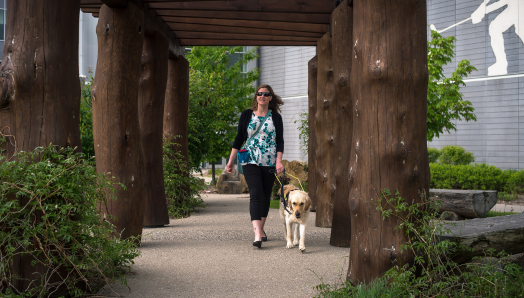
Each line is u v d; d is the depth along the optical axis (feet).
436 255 8.79
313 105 27.37
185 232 19.08
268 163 16.47
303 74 75.10
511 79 50.42
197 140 34.58
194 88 38.01
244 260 13.71
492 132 52.13
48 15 9.16
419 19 9.25
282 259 13.88
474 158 53.31
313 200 28.22
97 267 9.21
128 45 14.87
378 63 9.20
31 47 9.02
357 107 9.72
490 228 10.82
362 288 8.71
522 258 12.18
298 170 36.01
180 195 25.03
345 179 16.28
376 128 9.26
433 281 8.73
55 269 8.44
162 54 20.51
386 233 9.19
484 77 52.75
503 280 8.34
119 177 14.71
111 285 10.68
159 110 20.80
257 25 22.52
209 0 18.60
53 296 8.92
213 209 28.55
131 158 14.98
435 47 34.99
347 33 17.02
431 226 9.00
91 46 62.85
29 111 8.98
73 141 9.61
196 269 12.53
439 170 42.63
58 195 8.52
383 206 9.16
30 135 8.97
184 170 25.32
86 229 9.25
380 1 9.24
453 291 8.54
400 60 9.14
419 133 9.26
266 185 16.75
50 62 9.14
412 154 9.14
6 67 8.94
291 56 77.25
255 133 16.51
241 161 16.40
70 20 9.63
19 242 8.22
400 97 9.16
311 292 10.27
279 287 10.71
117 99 14.70
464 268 10.21
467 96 54.44
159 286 10.77
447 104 34.17
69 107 9.54
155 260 13.67
